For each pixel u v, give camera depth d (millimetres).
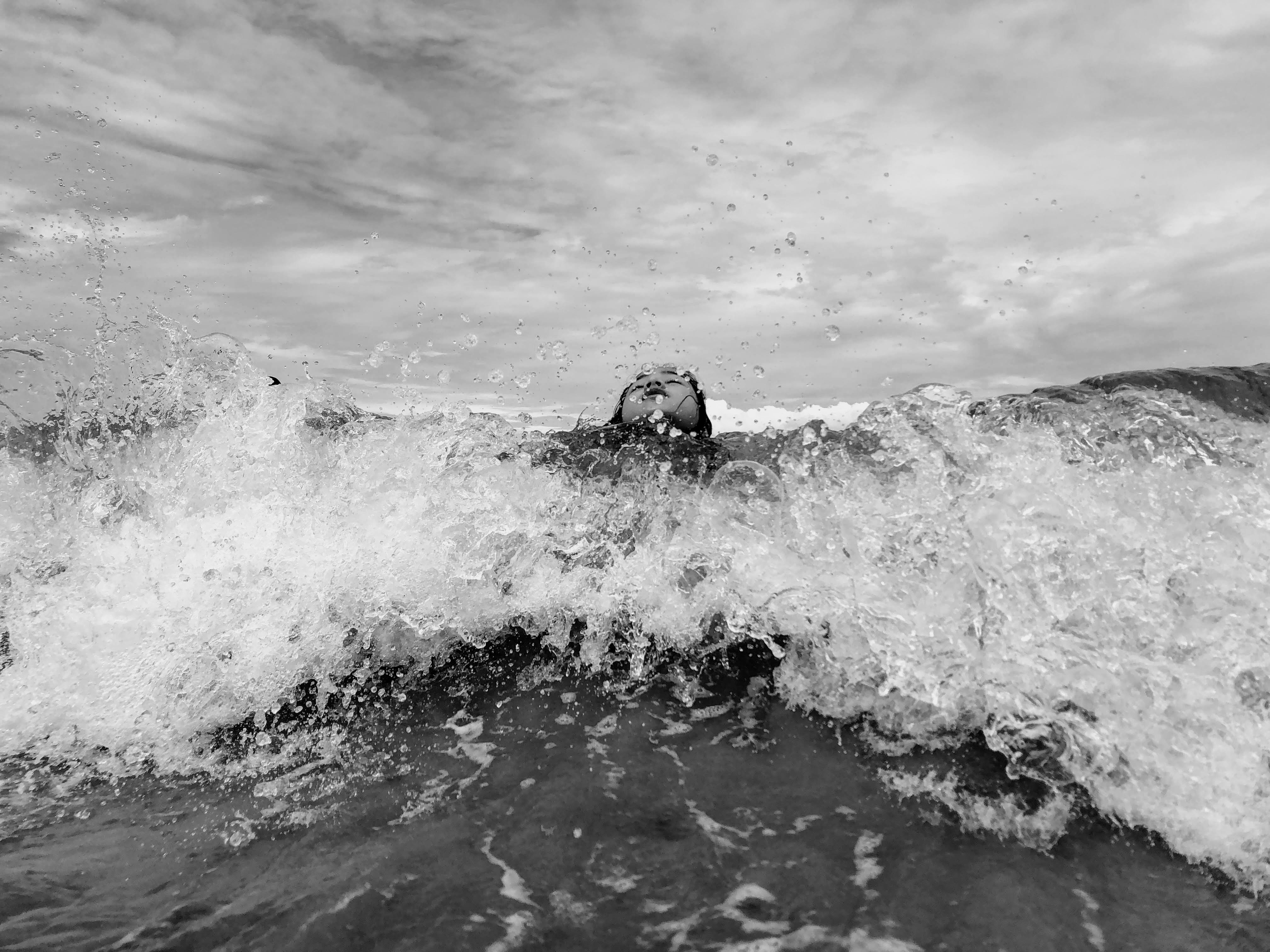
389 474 2475
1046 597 1737
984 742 1483
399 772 1438
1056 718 1492
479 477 2480
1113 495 2033
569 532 2305
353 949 969
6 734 1605
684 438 3033
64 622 1953
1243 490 2023
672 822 1247
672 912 1033
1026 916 1029
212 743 1576
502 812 1279
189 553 2172
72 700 1716
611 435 3074
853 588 1896
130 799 1371
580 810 1281
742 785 1362
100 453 2592
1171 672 1535
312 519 2299
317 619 1983
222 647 1872
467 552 2223
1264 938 987
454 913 1030
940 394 2316
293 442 2596
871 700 1651
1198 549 1827
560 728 1604
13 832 1264
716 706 1687
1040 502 1972
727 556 2125
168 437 2617
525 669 1889
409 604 2057
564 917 1025
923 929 1005
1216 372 3395
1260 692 1476
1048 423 2412
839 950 966
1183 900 1071
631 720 1630
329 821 1271
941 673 1634
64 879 1123
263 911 1042
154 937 992
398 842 1203
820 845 1183
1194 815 1252
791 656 1840
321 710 1713
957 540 1906
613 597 2121
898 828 1233
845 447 2324
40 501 2443
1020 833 1219
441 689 1802
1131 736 1428
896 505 2107
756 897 1064
